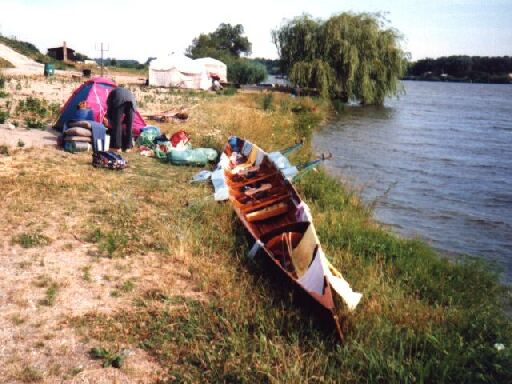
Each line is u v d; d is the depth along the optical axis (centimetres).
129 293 614
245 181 1171
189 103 2709
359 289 696
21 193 900
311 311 579
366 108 4250
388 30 4212
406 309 636
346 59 3947
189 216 907
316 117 2944
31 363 464
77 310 561
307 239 750
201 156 1325
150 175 1170
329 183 1338
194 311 583
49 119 1694
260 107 2875
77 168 1120
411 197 1450
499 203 1448
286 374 471
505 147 2558
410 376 482
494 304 743
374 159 2002
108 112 1345
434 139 2717
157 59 4091
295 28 4191
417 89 11269
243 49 11450
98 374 459
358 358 516
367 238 930
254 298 621
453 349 542
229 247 793
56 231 768
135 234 794
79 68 6206
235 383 465
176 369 479
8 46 6097
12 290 584
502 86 15838
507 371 508
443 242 1076
